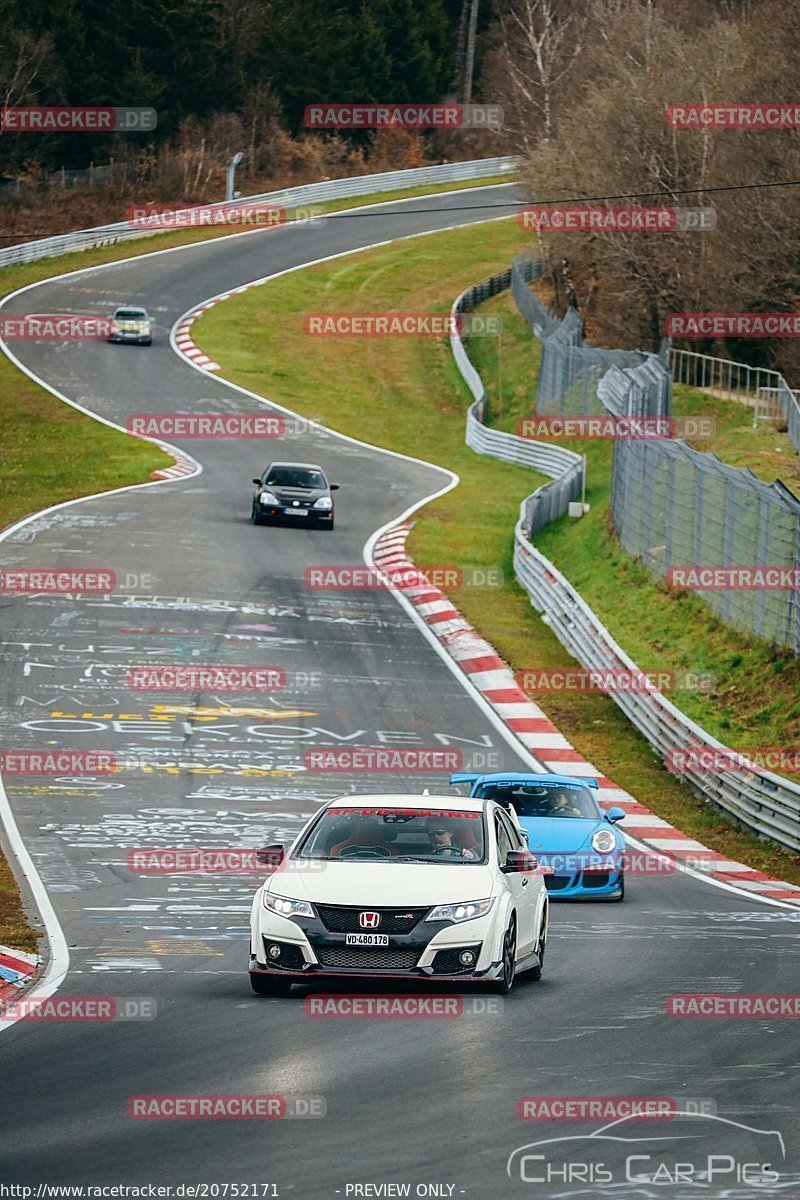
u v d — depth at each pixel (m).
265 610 132.00
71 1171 27.66
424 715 107.31
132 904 61.72
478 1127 30.62
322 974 43.41
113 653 115.75
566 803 71.56
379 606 137.25
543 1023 40.94
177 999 44.09
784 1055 37.53
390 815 48.62
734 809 89.75
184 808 81.94
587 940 56.91
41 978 47.81
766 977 49.16
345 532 169.00
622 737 107.69
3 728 96.38
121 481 192.38
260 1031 39.53
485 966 43.59
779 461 167.62
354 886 44.19
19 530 159.62
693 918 63.19
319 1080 34.31
